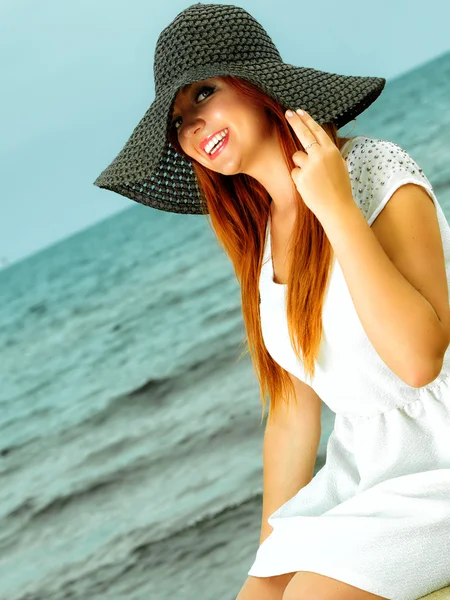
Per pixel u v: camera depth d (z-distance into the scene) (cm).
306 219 202
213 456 962
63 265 5503
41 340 2797
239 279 237
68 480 1129
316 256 199
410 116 3912
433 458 196
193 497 860
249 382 1201
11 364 2559
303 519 193
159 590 700
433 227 192
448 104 3878
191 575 700
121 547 819
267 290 221
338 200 183
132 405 1416
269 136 213
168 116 202
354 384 201
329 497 210
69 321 2936
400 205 192
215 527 764
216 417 1087
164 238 4309
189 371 1462
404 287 179
